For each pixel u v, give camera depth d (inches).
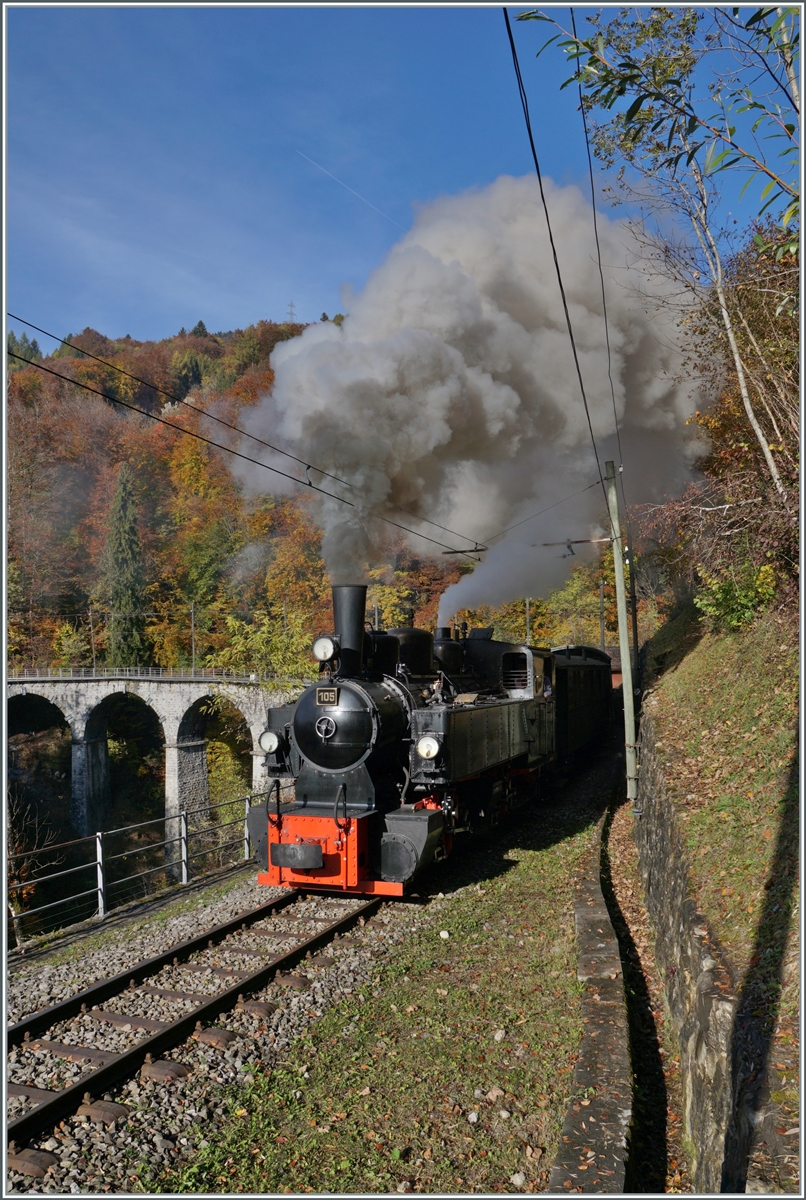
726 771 348.8
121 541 2236.7
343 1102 208.5
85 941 341.1
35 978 289.9
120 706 2126.0
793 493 402.6
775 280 398.3
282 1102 207.9
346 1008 261.1
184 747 1748.3
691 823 309.1
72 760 1850.4
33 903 1235.2
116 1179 178.1
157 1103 205.8
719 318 460.1
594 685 875.4
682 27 210.7
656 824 378.9
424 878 410.3
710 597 531.2
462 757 413.1
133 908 392.8
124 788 2054.6
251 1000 264.2
